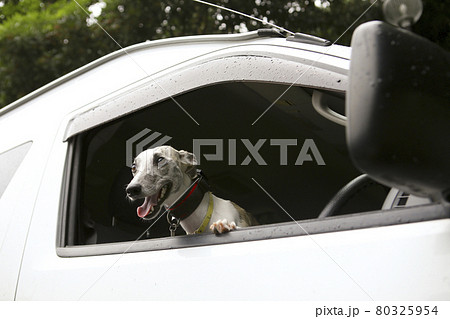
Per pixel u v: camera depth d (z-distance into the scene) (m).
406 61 0.98
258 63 1.61
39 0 9.26
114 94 1.91
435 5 5.50
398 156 0.93
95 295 1.55
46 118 2.05
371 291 1.15
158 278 1.47
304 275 1.25
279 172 2.33
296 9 7.22
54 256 1.72
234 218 2.06
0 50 8.33
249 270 1.33
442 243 1.10
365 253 1.19
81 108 1.97
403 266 1.13
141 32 8.01
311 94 1.92
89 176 1.95
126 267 1.54
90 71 2.14
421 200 1.30
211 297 1.35
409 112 0.95
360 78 0.96
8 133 2.14
